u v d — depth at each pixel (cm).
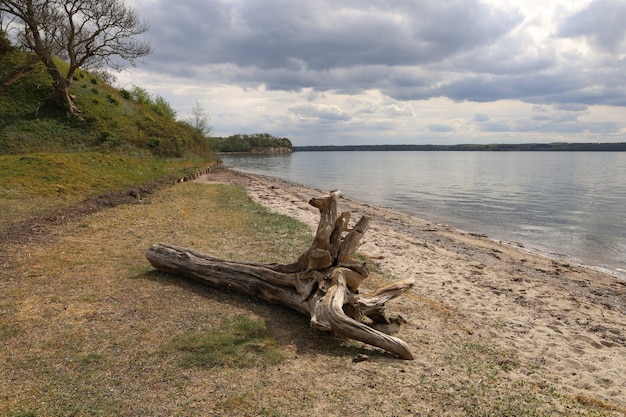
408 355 520
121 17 3241
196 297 673
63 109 3303
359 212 2147
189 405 398
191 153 3800
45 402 393
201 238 1090
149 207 1502
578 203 2798
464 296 826
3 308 598
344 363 496
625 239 1706
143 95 4753
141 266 820
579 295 920
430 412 409
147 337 529
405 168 7662
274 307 656
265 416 387
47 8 3081
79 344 505
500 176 5534
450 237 1591
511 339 630
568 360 572
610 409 446
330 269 630
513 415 416
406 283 653
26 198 1423
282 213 1602
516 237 1736
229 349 505
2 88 3303
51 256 855
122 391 416
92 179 1878
